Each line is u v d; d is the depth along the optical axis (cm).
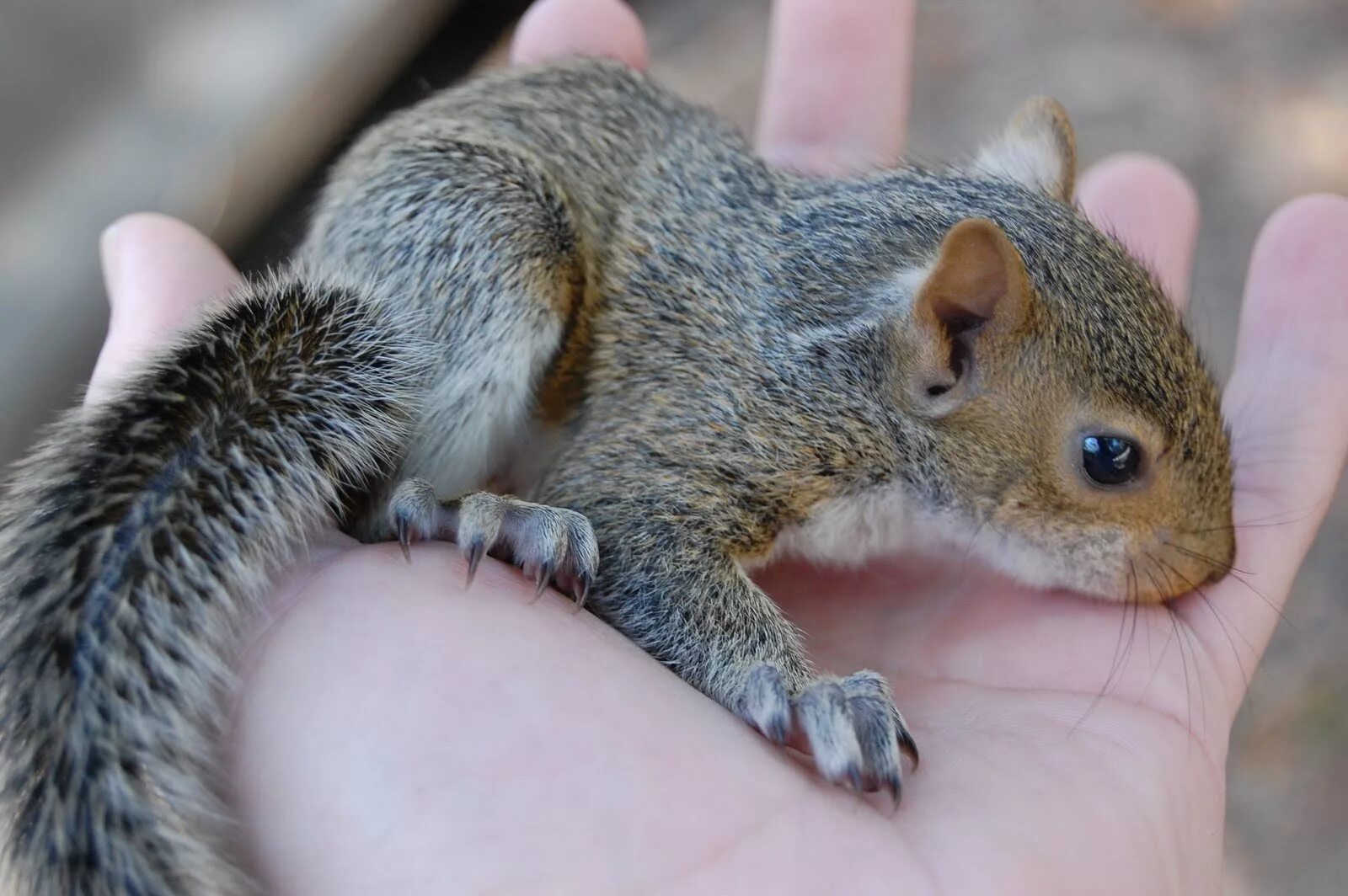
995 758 35
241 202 46
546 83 40
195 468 35
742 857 33
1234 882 44
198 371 35
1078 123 60
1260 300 39
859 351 37
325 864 33
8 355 43
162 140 45
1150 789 35
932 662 37
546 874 33
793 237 37
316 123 47
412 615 34
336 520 37
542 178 38
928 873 33
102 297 43
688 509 36
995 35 65
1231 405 39
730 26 65
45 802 33
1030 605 37
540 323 37
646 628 36
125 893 33
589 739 33
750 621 36
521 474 38
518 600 35
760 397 37
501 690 34
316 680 34
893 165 40
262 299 36
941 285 36
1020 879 33
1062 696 36
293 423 36
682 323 37
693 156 39
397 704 34
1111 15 66
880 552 37
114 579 34
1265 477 38
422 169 38
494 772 33
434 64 49
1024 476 36
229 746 34
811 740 34
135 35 46
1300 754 45
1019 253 36
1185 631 37
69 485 35
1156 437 36
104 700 33
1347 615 47
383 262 37
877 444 36
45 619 34
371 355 36
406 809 33
